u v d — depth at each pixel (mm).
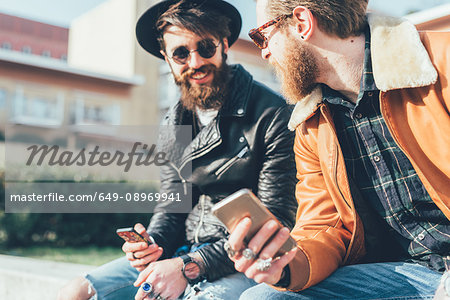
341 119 1626
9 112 20969
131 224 8281
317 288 1414
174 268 1737
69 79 21812
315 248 1456
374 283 1392
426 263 1464
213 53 2041
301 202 1732
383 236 1608
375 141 1537
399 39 1438
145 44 2369
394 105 1452
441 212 1438
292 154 2008
